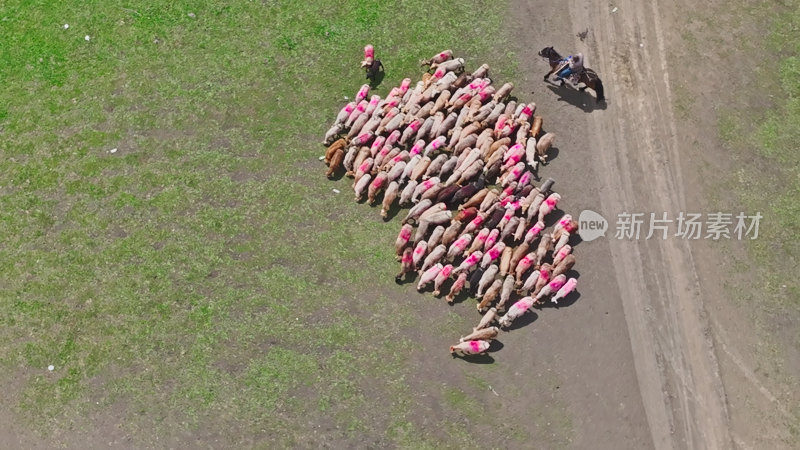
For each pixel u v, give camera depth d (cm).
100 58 2069
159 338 1645
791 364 1675
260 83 2039
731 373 1661
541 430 1575
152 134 1938
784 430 1598
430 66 2069
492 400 1602
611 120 2011
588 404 1609
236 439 1539
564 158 1941
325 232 1800
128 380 1595
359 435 1552
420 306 1706
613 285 1762
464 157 1845
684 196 1897
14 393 1579
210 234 1786
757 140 1988
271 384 1600
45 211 1811
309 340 1655
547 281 1708
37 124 1948
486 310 1695
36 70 2044
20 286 1706
